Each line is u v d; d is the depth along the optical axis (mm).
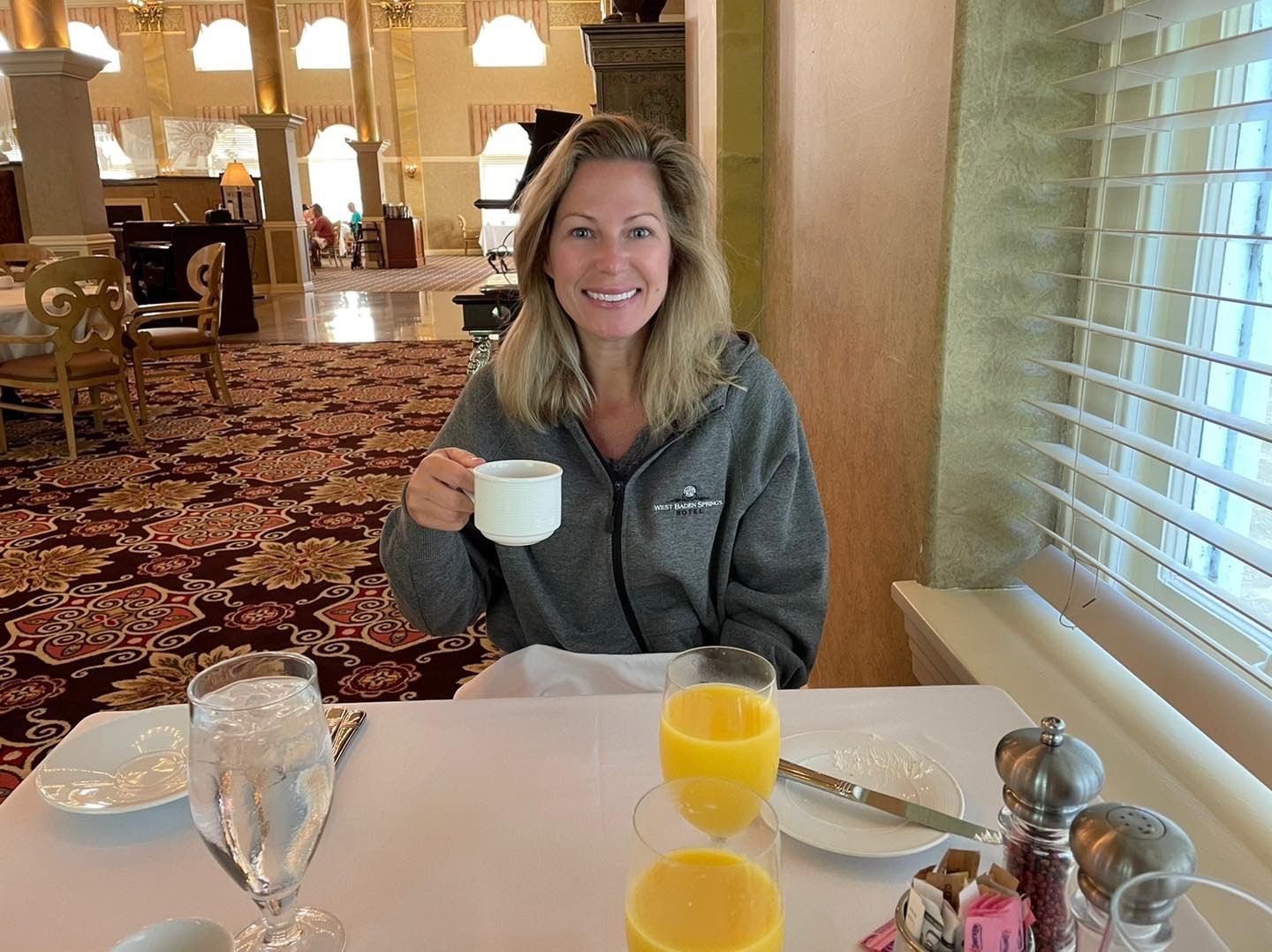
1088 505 1382
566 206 1319
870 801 819
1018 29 1293
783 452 1415
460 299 3941
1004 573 1493
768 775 796
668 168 1341
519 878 751
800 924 701
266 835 629
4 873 769
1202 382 1217
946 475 1455
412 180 18828
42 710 2455
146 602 3125
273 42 11508
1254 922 730
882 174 1728
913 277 1545
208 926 591
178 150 17562
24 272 6152
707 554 1396
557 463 1410
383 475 4512
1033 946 578
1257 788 975
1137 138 1250
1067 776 572
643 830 606
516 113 18438
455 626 1437
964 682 1245
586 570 1405
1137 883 447
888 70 1675
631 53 5062
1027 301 1391
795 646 1418
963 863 600
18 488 4316
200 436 5238
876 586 1826
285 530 3793
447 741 942
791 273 2680
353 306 10969
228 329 8883
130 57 17891
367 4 15477
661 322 1372
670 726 807
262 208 12156
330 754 685
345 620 3008
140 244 8594
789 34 2664
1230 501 1193
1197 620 1181
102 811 820
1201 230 1181
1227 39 953
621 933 694
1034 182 1348
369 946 684
